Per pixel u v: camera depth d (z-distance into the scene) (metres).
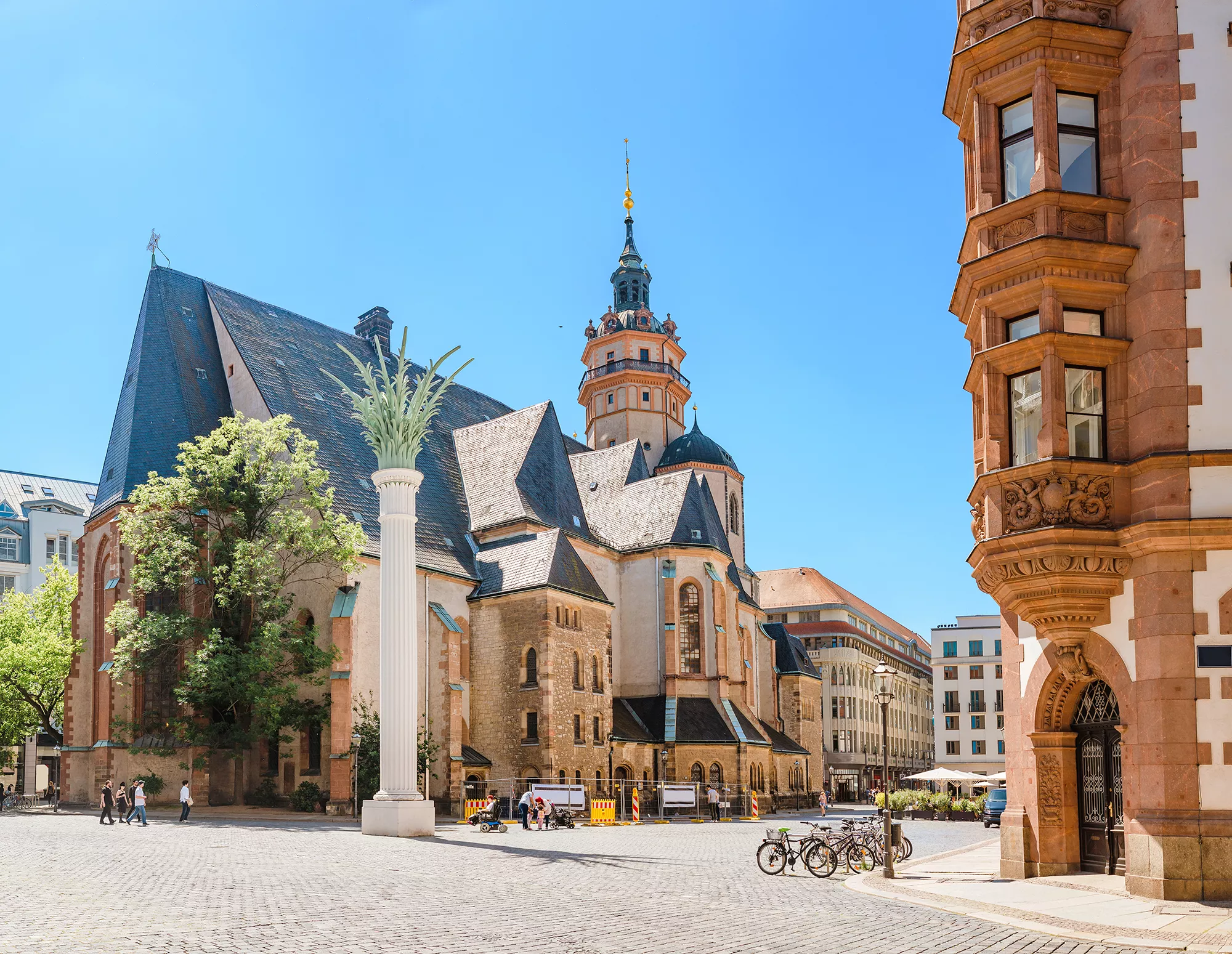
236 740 51.50
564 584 60.72
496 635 61.06
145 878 22.33
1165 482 22.11
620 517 81.69
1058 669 24.25
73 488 114.50
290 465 52.84
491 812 44.47
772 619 140.62
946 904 20.50
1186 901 20.48
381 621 40.94
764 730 85.31
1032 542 22.91
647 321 108.31
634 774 69.38
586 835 44.12
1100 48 23.95
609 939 15.81
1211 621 21.45
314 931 15.80
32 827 39.19
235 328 64.94
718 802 65.31
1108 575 22.62
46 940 14.48
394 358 79.31
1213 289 22.59
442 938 15.50
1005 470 23.61
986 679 131.62
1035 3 24.11
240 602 51.62
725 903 20.62
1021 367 24.09
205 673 47.69
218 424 62.84
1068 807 24.73
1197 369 22.41
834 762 133.62
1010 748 26.19
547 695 58.09
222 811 50.38
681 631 77.06
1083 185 24.11
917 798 76.00
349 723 51.66
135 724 52.97
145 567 51.19
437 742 56.72
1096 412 23.55
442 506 69.12
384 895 20.48
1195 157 22.98
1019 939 16.38
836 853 27.84
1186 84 23.19
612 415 105.69
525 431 73.38
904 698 162.62
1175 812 21.03
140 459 58.50
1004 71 24.53
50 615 68.94
